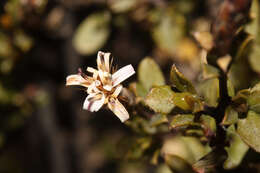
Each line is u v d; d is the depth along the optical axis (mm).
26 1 293
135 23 330
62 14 340
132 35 404
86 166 444
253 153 209
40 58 346
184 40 321
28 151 425
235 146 208
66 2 348
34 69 332
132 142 239
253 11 236
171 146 264
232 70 226
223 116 200
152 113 218
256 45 229
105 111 455
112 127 464
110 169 459
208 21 312
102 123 461
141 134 229
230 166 203
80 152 441
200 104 198
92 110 197
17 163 434
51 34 336
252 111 196
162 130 229
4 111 310
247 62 225
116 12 313
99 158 450
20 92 313
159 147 231
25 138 417
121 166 452
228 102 200
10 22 298
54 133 410
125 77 199
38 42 325
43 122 403
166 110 200
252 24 229
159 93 201
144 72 226
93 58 398
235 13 204
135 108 214
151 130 229
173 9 310
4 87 307
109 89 197
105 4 336
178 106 198
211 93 222
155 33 311
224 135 202
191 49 328
